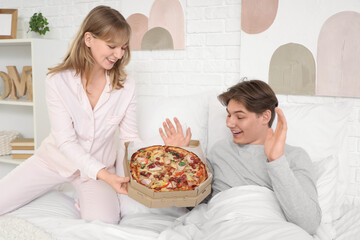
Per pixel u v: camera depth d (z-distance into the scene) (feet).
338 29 5.83
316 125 5.58
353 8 5.70
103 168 4.61
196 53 7.12
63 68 5.06
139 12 7.48
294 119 5.70
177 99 6.53
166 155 4.58
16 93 8.59
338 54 5.89
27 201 5.34
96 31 4.61
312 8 5.97
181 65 7.31
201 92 7.18
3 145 8.50
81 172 5.22
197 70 7.16
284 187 3.85
